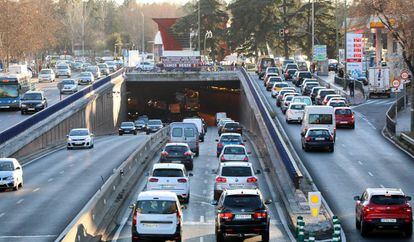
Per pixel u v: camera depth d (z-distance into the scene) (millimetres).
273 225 82062
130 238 74625
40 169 126250
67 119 188875
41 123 164250
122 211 90125
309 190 98062
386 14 166375
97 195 81875
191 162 125750
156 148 156125
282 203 95188
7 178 102125
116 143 180500
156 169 94750
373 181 107875
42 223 79125
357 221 77750
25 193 100188
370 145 147375
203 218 86188
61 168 127375
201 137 190875
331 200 94000
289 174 106312
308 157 132250
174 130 149375
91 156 147125
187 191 94188
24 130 152375
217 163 138500
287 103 198875
